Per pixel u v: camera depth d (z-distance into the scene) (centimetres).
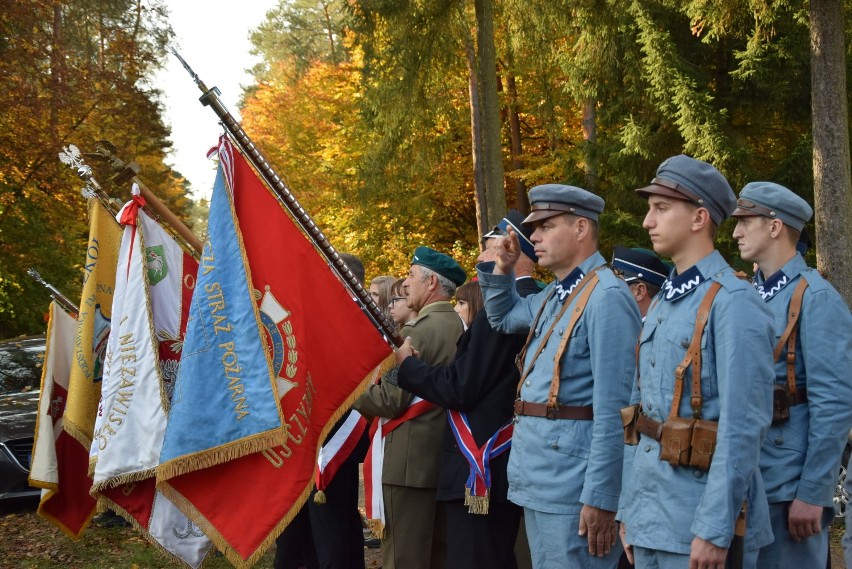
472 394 388
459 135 2230
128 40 1909
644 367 293
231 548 373
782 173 1470
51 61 1739
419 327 444
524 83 2073
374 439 441
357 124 2136
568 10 1648
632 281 431
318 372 396
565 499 335
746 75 1438
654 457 282
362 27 1692
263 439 368
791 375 350
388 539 438
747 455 265
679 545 271
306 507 494
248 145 391
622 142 1622
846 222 1043
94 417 487
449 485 396
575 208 352
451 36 1694
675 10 1487
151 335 429
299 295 391
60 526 533
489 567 390
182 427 368
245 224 393
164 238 447
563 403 341
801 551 345
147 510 419
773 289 362
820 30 1049
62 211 1867
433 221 2311
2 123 1683
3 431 752
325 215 2347
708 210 286
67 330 554
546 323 357
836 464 342
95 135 1839
